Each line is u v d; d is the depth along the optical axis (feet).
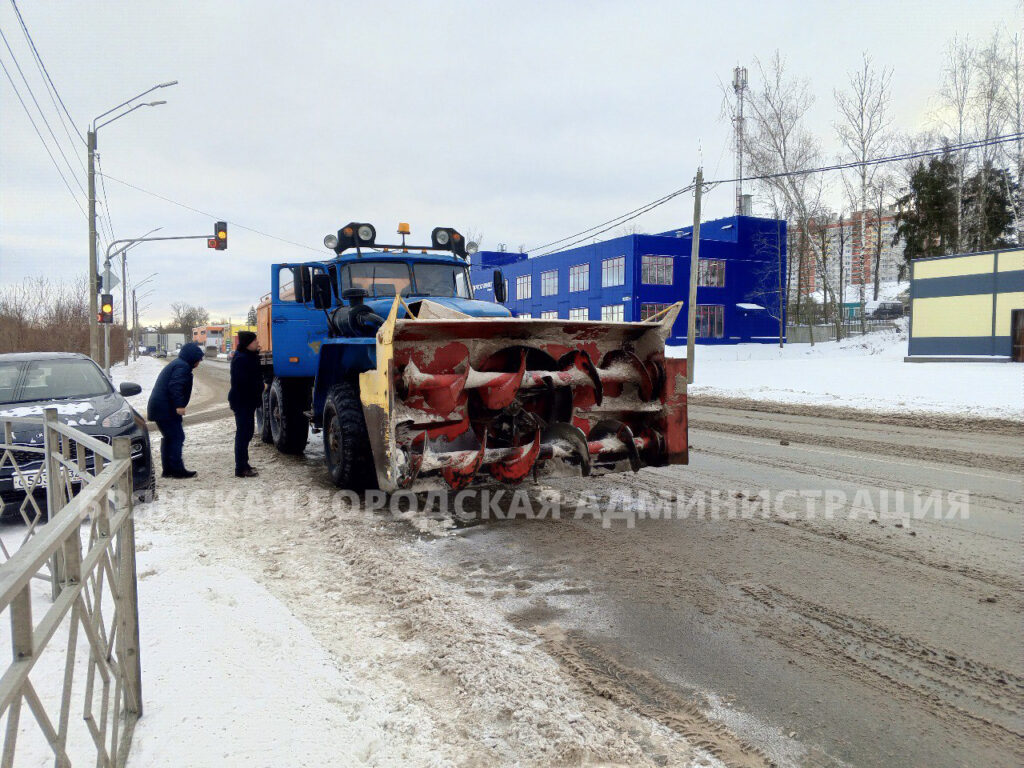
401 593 13.02
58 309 101.50
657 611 12.15
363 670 9.98
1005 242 125.70
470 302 23.13
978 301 80.89
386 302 22.63
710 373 78.95
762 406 47.65
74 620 5.47
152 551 15.30
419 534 17.02
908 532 16.61
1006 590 12.89
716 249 140.67
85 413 19.81
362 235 25.21
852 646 10.75
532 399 18.66
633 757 7.92
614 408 18.76
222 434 37.88
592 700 9.18
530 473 17.26
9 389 21.15
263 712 8.54
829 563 14.48
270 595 12.69
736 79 123.85
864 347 111.34
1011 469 24.44
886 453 27.96
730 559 14.80
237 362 24.08
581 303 145.69
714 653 10.56
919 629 11.30
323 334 27.37
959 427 35.73
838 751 8.08
